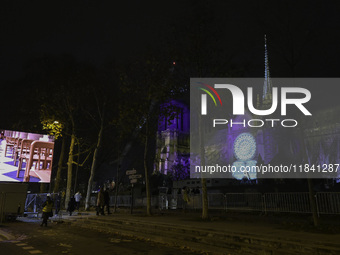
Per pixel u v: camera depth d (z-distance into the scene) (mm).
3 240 11805
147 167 19672
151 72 18516
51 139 33469
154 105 20203
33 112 34438
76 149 41812
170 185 58875
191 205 21312
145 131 21172
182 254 8523
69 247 9789
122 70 20016
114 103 31078
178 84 16484
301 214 14484
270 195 15922
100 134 29359
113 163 47312
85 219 18281
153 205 26062
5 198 20297
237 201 17828
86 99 32375
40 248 9633
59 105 31391
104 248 9555
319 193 13547
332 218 12930
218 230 10148
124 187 47281
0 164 29969
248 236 8906
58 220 20078
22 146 31641
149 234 12141
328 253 6887
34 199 26297
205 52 16109
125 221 14883
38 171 32031
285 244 7789
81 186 54281
